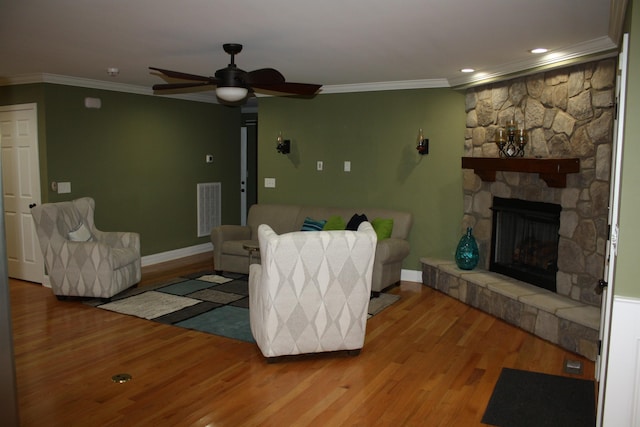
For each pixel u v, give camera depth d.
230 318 4.64
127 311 4.81
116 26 3.44
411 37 3.70
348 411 2.99
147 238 6.94
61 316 4.68
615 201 2.62
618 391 2.42
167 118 7.11
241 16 3.18
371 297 5.41
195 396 3.16
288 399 3.13
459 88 5.62
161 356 3.77
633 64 2.29
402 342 4.11
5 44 4.02
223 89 3.89
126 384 3.31
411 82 5.84
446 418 2.93
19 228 5.95
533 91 4.70
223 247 6.20
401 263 5.96
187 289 5.61
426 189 6.02
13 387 2.02
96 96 6.10
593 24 3.32
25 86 5.66
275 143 6.87
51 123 5.63
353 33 3.59
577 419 2.93
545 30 3.48
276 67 4.99
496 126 5.22
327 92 6.43
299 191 6.80
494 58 4.46
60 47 4.12
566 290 4.37
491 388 3.30
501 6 2.94
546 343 4.09
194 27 3.45
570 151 4.29
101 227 6.29
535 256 4.90
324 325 3.61
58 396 3.14
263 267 3.50
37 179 5.71
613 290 2.48
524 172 4.54
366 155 6.32
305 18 3.21
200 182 7.77
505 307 4.61
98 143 6.18
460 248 5.45
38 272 5.88
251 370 3.54
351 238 3.51
